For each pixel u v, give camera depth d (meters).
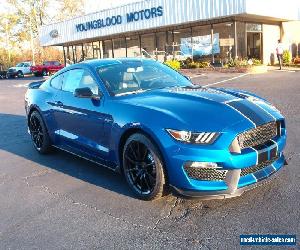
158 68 5.42
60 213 4.00
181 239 3.29
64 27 32.97
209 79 17.55
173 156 3.65
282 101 9.90
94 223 3.71
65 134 5.50
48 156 6.25
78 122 5.09
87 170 5.36
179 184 3.69
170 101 4.11
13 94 18.22
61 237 3.49
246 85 14.12
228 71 20.58
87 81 5.08
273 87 12.91
